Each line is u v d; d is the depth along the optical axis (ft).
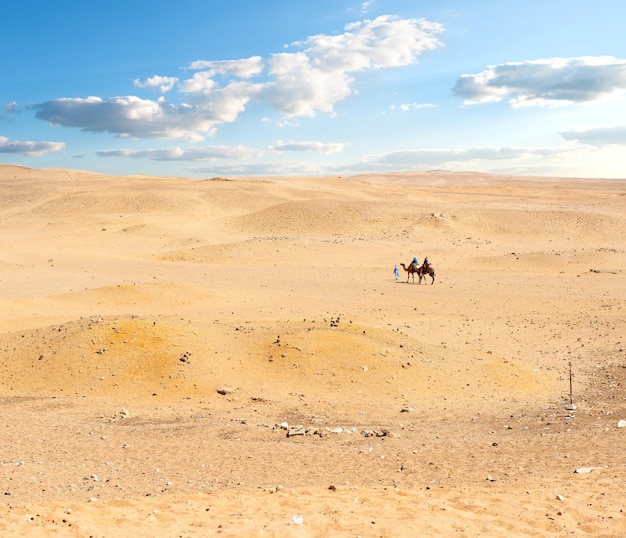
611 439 45.06
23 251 206.80
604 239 224.74
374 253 204.54
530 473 37.42
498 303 125.49
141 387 63.62
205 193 353.92
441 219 249.55
